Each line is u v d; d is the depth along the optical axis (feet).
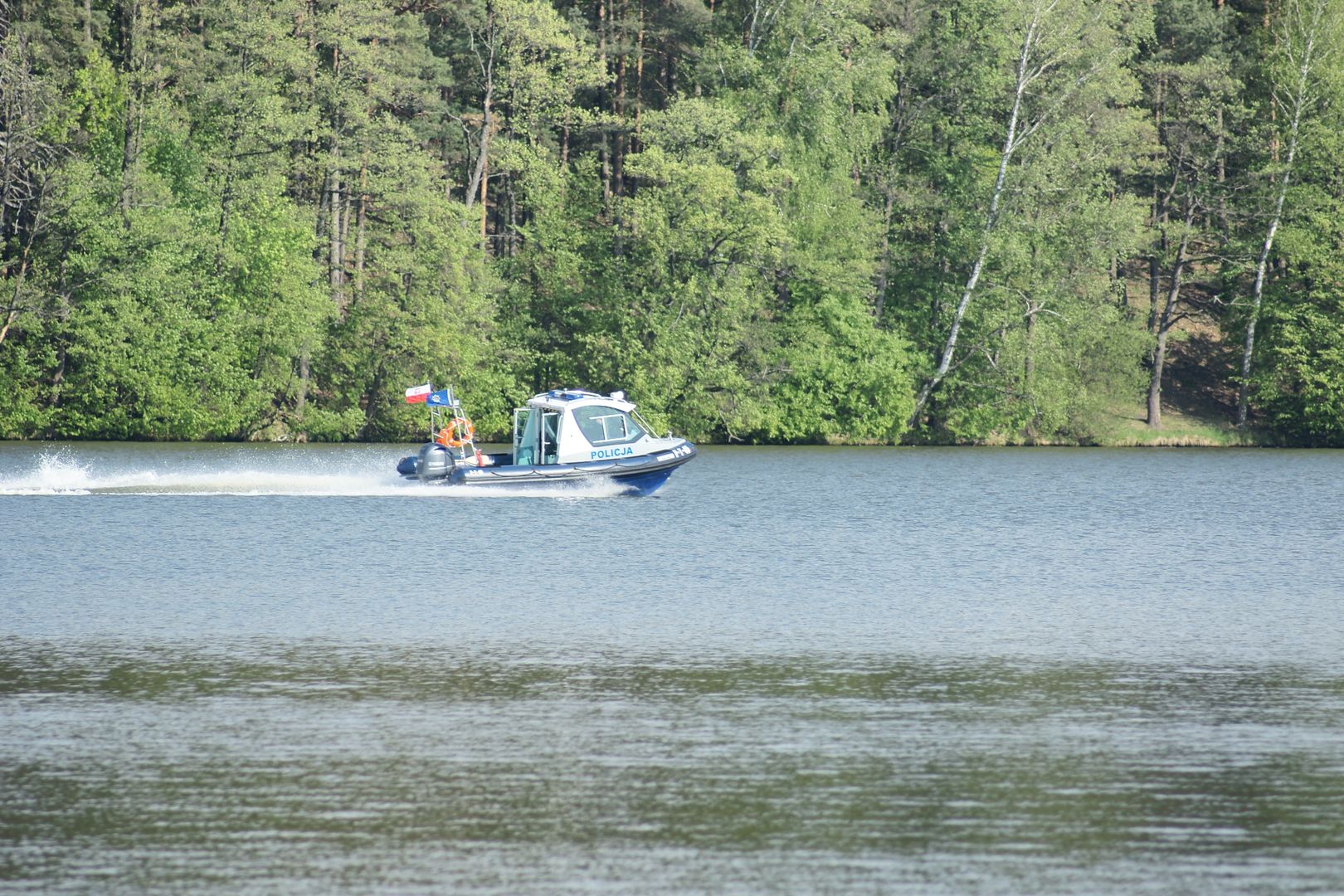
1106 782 150.30
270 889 121.39
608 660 212.23
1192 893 121.29
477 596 274.57
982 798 144.87
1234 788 148.66
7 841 131.85
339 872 124.88
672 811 140.67
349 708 180.96
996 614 257.75
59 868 125.59
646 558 333.21
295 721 174.09
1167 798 145.38
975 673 204.74
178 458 643.45
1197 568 323.16
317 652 217.15
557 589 283.59
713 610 260.21
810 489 536.83
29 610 255.50
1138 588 291.38
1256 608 266.16
